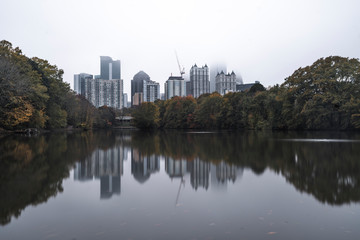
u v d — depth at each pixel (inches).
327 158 635.5
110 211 275.3
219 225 237.0
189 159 658.2
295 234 218.2
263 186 380.5
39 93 1685.5
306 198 319.0
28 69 1733.5
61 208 284.8
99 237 212.1
